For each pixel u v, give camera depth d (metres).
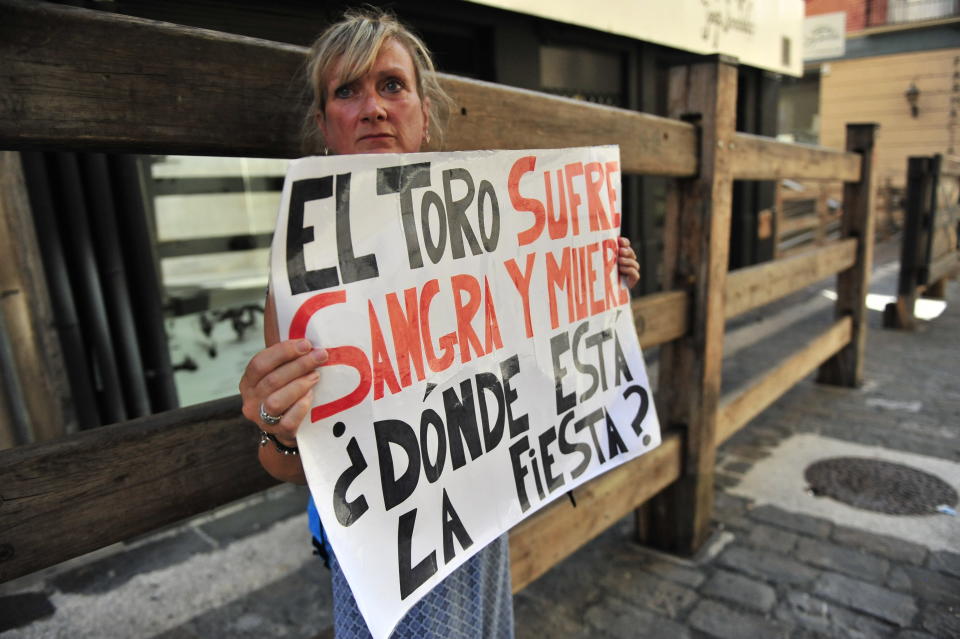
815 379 5.58
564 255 1.60
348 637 1.34
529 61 5.29
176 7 3.43
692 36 5.96
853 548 3.01
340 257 1.12
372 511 1.16
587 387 1.67
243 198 4.24
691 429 2.91
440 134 1.53
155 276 3.45
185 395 4.12
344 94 1.24
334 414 1.11
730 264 8.12
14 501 1.16
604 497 2.51
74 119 1.09
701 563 2.94
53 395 3.22
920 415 4.65
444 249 1.30
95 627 2.58
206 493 1.42
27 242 3.06
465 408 1.35
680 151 2.63
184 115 1.22
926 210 6.92
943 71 15.03
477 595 1.43
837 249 4.66
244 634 2.53
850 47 16.05
